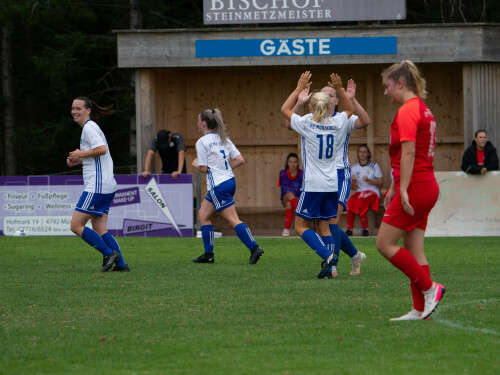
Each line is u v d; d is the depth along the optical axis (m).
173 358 15.45
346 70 54.31
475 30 48.47
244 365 14.88
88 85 82.94
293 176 51.59
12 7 73.88
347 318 19.42
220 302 21.98
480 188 47.56
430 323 18.72
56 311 20.73
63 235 49.09
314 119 26.67
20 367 14.86
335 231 27.88
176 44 49.78
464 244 41.38
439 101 54.06
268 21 49.06
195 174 55.38
